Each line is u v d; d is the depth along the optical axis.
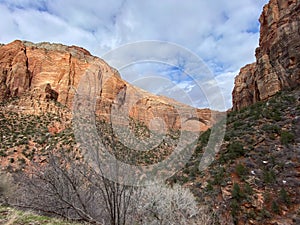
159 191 4.92
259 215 10.68
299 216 10.13
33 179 3.56
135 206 3.37
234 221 10.27
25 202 3.59
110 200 2.96
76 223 3.53
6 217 3.44
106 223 3.18
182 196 6.00
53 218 3.67
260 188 12.33
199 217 5.98
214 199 11.44
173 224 4.96
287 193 11.59
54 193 3.41
